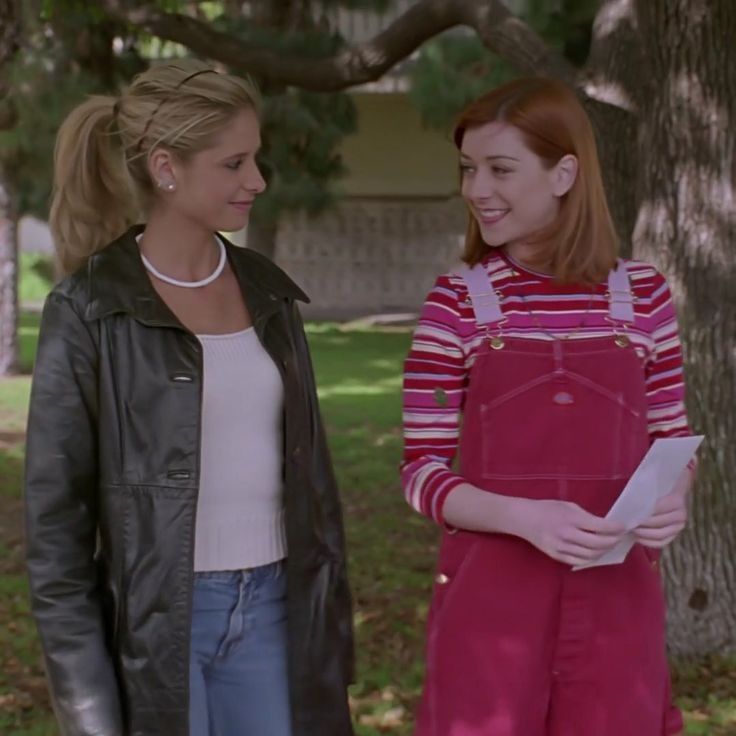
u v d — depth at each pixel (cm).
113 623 417
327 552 456
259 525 439
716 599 859
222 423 430
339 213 3428
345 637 461
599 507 418
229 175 429
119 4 1125
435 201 3456
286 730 448
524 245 434
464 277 434
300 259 3572
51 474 412
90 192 449
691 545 859
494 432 421
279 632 446
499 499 412
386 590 1092
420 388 432
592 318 427
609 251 430
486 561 424
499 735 423
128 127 429
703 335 825
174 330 420
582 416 418
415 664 901
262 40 1477
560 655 425
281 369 441
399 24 1009
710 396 833
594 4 1319
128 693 414
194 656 433
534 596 421
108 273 423
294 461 442
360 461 1650
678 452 405
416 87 1934
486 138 423
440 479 425
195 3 1686
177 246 439
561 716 431
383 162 3434
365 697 835
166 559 412
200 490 428
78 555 416
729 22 788
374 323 3250
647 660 433
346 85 1062
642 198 827
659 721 440
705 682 834
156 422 414
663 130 808
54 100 1628
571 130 423
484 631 423
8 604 1039
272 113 2002
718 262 815
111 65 1447
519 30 910
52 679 411
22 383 2220
